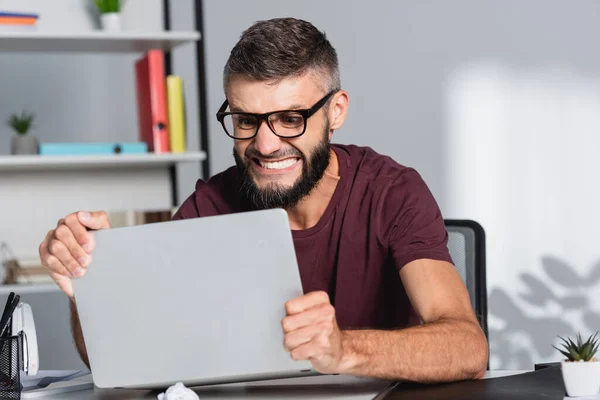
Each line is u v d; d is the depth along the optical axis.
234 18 4.44
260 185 1.69
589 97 4.61
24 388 1.55
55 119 4.09
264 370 1.35
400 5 4.53
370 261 1.80
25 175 3.40
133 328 1.40
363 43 4.52
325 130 1.69
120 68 4.16
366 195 1.81
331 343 1.29
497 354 4.58
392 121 4.56
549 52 4.60
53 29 3.21
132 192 3.52
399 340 1.41
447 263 1.66
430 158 4.58
